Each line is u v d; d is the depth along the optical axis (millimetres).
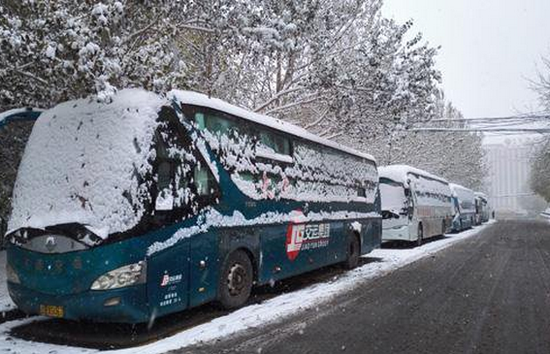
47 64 7117
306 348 5934
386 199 19000
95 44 6648
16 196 6652
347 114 14648
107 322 6402
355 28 16062
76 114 6719
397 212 18797
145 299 6012
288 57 13391
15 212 6535
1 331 6562
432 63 13562
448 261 15078
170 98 6852
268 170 8883
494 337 6523
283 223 9203
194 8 10180
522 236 27234
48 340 6191
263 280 8570
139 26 9266
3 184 11078
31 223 6164
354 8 14945
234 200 7820
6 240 6473
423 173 22141
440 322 7297
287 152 9719
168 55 7750
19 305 6258
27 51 6977
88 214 5930
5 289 8305
